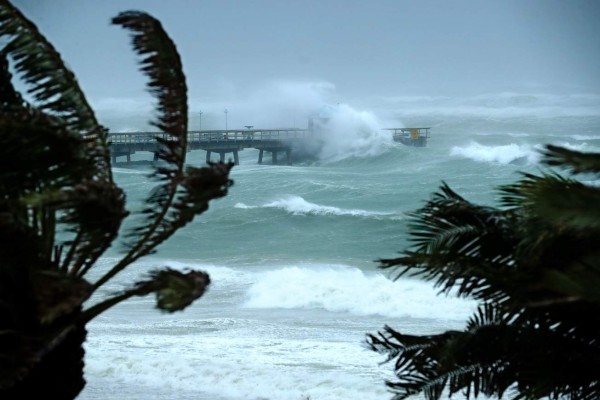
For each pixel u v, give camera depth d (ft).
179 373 85.66
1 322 38.40
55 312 36.09
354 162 475.72
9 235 36.94
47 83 42.01
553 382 39.47
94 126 42.37
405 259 42.70
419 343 44.14
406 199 307.37
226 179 37.99
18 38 41.55
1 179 38.14
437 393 42.86
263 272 171.94
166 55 39.58
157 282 36.65
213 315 128.16
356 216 252.21
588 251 36.42
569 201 30.25
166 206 40.09
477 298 42.47
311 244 225.76
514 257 40.63
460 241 41.93
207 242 229.25
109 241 39.96
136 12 38.88
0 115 36.60
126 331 113.19
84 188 35.47
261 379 84.02
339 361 92.58
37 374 40.42
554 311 39.73
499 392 41.19
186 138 40.57
